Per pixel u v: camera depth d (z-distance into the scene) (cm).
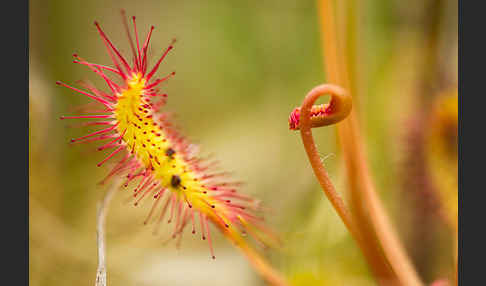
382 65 24
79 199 24
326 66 20
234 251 23
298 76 26
